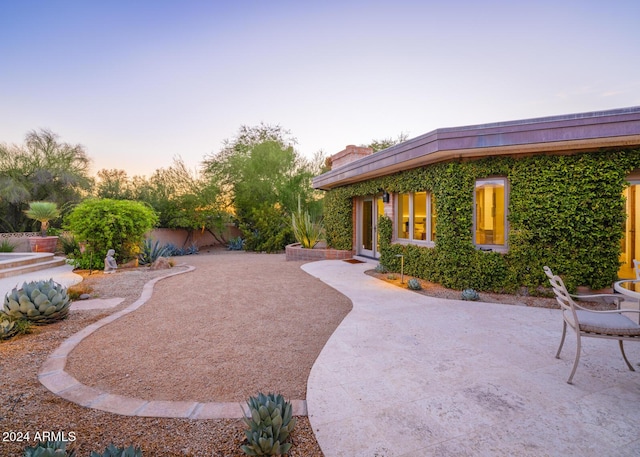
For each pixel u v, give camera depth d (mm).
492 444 2080
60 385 2807
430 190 7828
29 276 8922
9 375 2994
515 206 6375
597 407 2512
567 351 3629
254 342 4012
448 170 6801
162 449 2016
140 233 10516
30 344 3807
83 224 9648
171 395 2703
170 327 4574
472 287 6672
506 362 3350
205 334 4297
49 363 3256
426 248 7656
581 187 5938
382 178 9617
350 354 3562
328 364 3307
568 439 2127
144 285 7395
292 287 7301
